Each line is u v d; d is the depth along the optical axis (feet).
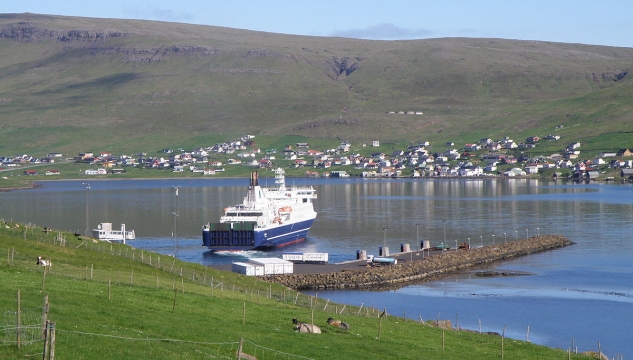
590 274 588.50
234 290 393.29
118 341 219.41
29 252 412.57
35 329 213.66
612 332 414.41
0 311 235.20
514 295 506.89
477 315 449.48
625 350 380.78
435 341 298.15
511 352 296.51
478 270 610.24
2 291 272.10
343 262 634.84
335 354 248.52
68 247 452.76
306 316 310.86
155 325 250.78
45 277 317.22
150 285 343.46
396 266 587.68
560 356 299.58
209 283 411.54
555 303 481.46
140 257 468.34
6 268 327.26
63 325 226.58
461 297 500.74
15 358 187.93
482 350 293.43
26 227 498.69
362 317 337.11
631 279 567.59
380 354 258.16
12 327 213.66
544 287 534.78
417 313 450.30
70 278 327.06
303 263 629.10
